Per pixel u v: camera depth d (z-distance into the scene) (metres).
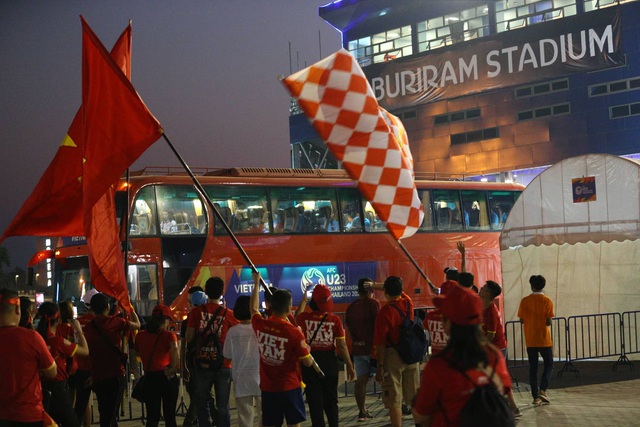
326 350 8.58
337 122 7.91
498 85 41.81
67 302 9.37
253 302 7.59
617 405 11.38
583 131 39.41
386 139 8.02
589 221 16.33
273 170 19.16
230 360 8.54
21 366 5.91
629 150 38.12
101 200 8.62
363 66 46.91
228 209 17.98
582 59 39.28
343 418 11.24
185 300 17.08
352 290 19.11
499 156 41.84
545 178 16.88
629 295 15.85
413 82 44.59
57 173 9.29
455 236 20.91
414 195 8.15
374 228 19.72
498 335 10.07
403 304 8.81
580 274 16.39
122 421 11.75
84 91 8.20
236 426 10.88
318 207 19.09
